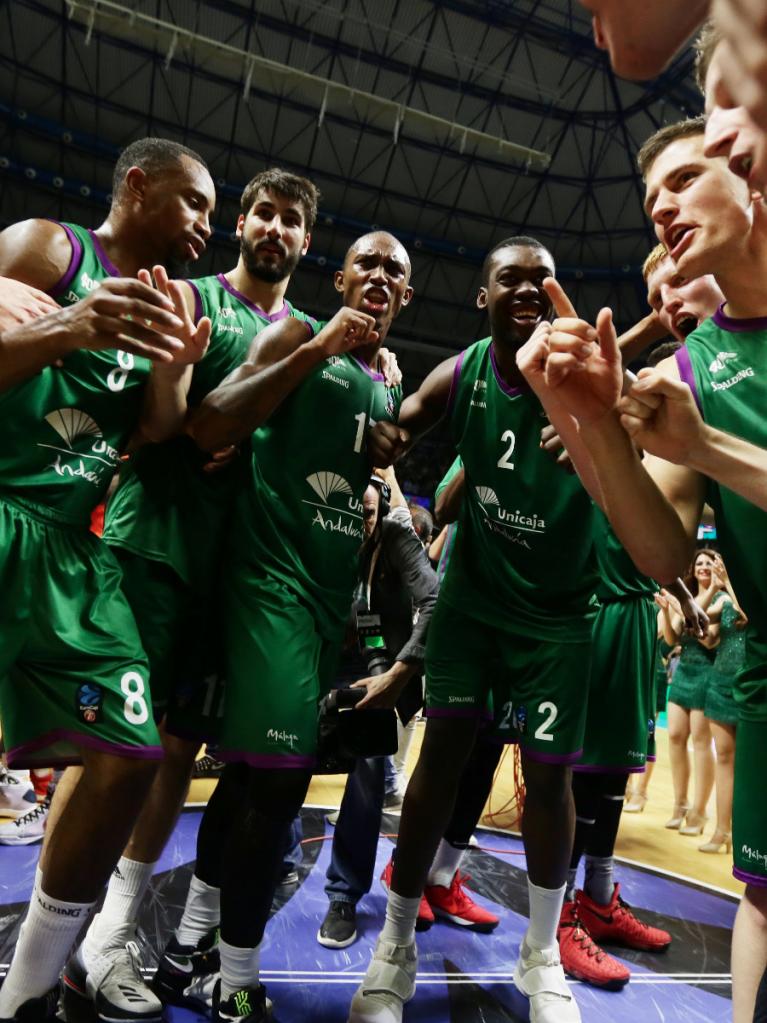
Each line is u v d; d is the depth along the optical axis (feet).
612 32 1.18
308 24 51.52
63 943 4.86
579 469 4.47
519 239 6.50
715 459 3.03
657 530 3.76
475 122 57.88
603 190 61.62
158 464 6.56
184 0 49.55
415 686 8.79
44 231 5.38
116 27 46.65
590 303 69.05
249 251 7.10
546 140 59.26
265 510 6.15
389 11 50.83
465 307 70.79
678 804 13.38
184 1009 5.95
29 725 5.18
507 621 6.44
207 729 6.45
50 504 5.20
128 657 5.24
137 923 6.94
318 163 60.13
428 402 6.99
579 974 7.04
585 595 6.57
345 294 6.89
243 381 5.59
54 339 4.20
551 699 6.25
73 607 5.19
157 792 6.30
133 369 5.57
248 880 5.36
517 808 12.01
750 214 4.00
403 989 6.06
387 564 8.29
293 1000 6.20
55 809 5.43
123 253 5.87
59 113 54.80
